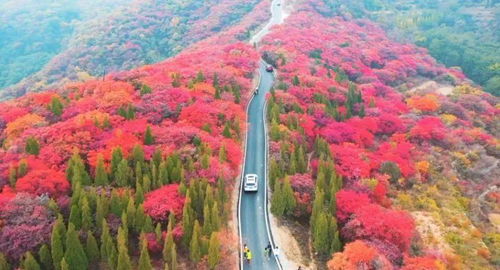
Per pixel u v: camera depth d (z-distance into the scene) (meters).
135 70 107.19
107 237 51.19
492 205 87.19
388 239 56.91
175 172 62.72
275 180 67.44
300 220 65.62
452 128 113.06
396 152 89.69
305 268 57.72
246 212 66.75
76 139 67.81
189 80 97.75
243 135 89.06
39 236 50.38
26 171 61.41
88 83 100.25
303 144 82.62
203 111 79.94
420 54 193.38
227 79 103.38
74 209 53.59
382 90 134.00
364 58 164.62
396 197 77.62
